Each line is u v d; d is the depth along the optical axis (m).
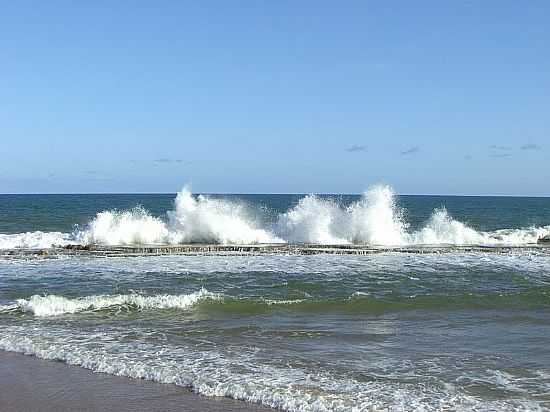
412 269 16.55
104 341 9.05
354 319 10.62
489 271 16.20
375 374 7.45
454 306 11.70
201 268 16.58
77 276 15.06
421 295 12.63
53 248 20.80
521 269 16.66
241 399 6.66
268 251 20.58
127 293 12.84
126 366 7.78
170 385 7.16
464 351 8.54
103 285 13.78
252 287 13.57
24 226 34.84
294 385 7.01
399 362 7.98
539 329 9.92
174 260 18.34
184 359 8.10
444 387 6.96
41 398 6.72
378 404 6.39
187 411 6.30
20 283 14.01
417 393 6.75
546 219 49.75
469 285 13.95
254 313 11.05
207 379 7.23
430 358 8.17
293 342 9.02
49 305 11.12
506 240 25.59
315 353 8.41
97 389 7.02
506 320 10.57
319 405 6.36
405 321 10.48
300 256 19.55
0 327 9.87
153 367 7.71
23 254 19.14
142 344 8.88
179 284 13.95
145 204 79.69
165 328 9.88
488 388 6.94
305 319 10.60
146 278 14.78
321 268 16.64
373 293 12.88
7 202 86.81
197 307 11.45
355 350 8.58
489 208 73.81
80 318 10.57
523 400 6.53
